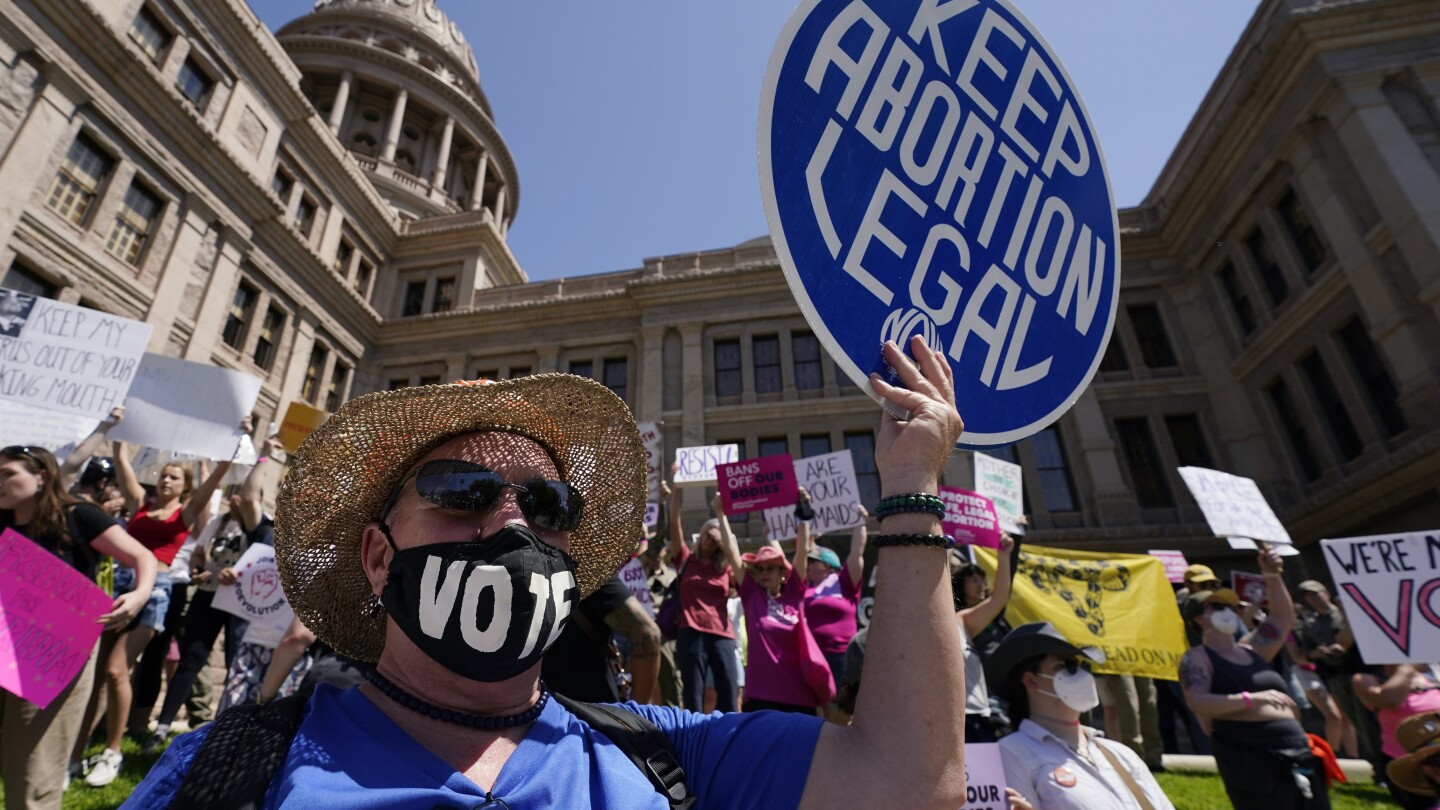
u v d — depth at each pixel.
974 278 1.59
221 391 5.56
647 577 6.31
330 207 22.16
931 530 1.18
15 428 4.85
